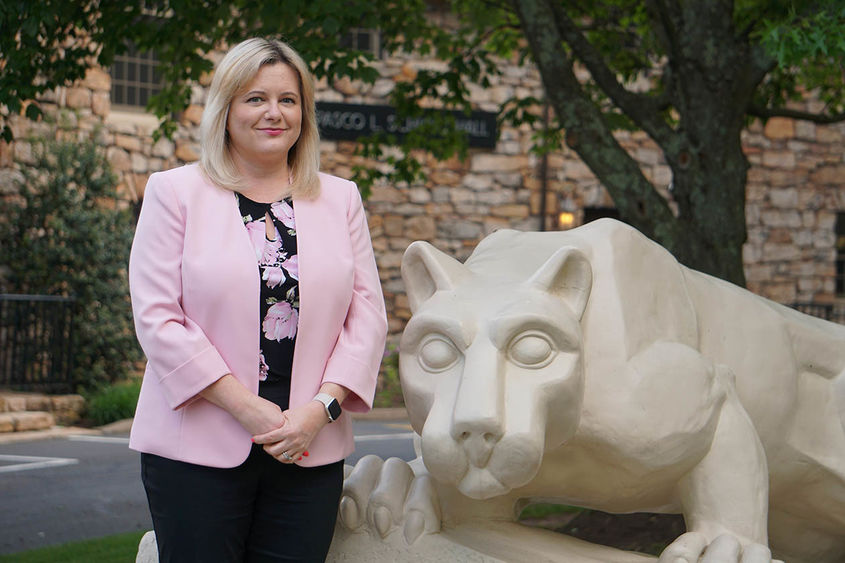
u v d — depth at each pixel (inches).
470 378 82.3
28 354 442.9
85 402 424.2
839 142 604.7
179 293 83.4
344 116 535.5
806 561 134.2
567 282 90.0
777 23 167.8
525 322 84.4
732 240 200.1
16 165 461.4
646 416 93.0
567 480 99.5
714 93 199.6
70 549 197.5
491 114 552.7
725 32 200.1
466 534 99.7
